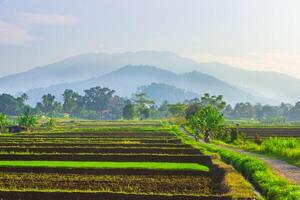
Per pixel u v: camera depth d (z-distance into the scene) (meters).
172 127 166.38
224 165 51.84
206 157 61.81
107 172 50.97
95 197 37.22
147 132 131.50
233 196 34.12
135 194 36.88
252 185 40.94
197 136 116.62
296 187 34.56
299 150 64.50
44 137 107.44
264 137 119.31
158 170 50.88
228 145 99.81
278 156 67.38
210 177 49.12
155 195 36.50
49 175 49.47
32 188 42.47
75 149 73.06
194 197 35.69
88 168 51.31
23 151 73.25
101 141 91.94
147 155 63.03
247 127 172.62
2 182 45.16
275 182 37.47
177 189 42.38
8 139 98.12
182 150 72.75
